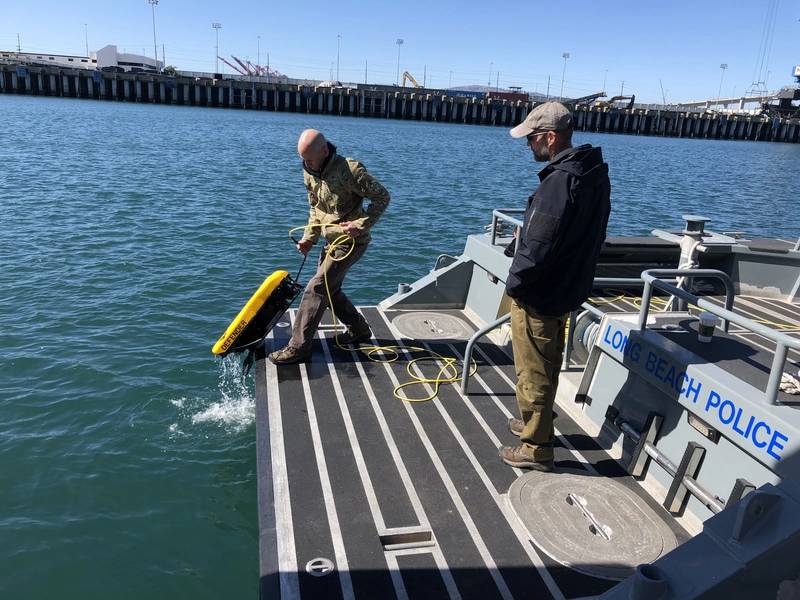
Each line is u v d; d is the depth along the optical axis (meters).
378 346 5.55
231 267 11.31
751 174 35.47
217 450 5.52
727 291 3.88
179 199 17.50
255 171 24.45
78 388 6.58
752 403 3.02
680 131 81.19
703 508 3.30
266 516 3.31
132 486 5.02
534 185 25.19
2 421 5.92
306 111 75.81
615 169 34.50
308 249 5.09
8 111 48.75
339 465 3.78
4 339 7.75
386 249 13.20
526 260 3.13
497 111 78.94
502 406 4.58
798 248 6.54
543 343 3.43
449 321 6.24
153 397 6.41
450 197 20.70
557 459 3.92
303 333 5.03
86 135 34.59
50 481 5.06
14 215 14.35
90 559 4.25
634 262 6.92
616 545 3.16
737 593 2.36
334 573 2.93
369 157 32.81
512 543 3.17
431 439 4.10
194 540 4.45
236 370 7.07
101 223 14.06
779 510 2.40
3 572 4.12
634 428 3.87
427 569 2.98
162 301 9.37
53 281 10.00
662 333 3.85
